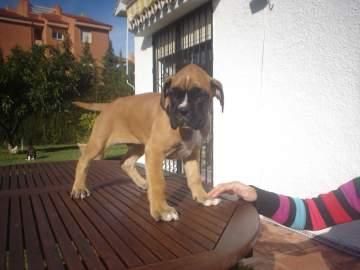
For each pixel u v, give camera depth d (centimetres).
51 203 81
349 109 95
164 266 46
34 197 87
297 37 110
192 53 169
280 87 117
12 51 413
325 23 101
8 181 111
